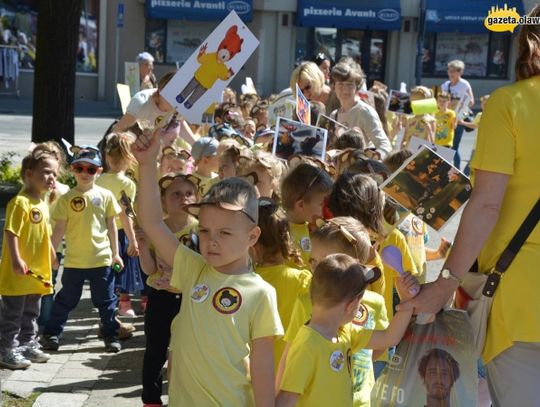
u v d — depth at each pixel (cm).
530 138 334
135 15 2836
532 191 338
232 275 332
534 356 340
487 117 341
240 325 325
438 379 355
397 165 580
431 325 359
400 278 344
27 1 2719
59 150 582
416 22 2991
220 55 371
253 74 2925
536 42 343
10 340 557
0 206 1070
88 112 2459
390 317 450
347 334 355
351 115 786
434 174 387
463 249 336
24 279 555
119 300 709
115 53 2816
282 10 2912
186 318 332
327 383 338
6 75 2659
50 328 601
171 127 686
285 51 2941
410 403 357
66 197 602
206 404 324
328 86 982
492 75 3083
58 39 1101
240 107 1102
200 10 2836
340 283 335
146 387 491
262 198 411
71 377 550
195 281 338
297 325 364
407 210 420
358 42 2997
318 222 403
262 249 397
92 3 2775
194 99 370
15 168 1238
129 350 612
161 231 349
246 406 329
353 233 373
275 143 651
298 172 448
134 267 685
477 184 340
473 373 354
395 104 1105
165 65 2897
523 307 337
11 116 2211
